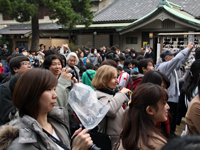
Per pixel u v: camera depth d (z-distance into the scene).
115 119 2.32
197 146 0.65
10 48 19.98
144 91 1.50
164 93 1.52
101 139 2.23
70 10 13.16
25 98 1.36
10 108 2.51
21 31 19.31
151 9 16.02
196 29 11.34
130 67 5.68
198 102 2.00
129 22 15.67
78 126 2.44
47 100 1.40
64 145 1.48
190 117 2.06
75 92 1.91
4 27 21.78
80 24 16.11
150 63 3.45
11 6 11.85
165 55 4.14
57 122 1.62
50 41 17.56
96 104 1.89
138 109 1.51
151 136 1.40
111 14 16.84
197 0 15.28
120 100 2.29
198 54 3.28
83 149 1.38
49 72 1.44
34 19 14.72
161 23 12.88
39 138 1.33
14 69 2.82
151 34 13.59
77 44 17.95
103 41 16.56
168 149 0.70
